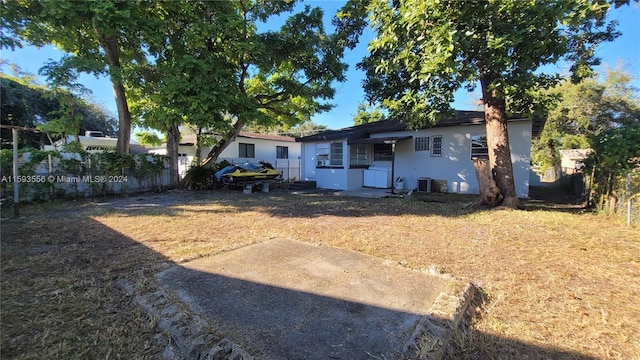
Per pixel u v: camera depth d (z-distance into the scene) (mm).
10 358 1900
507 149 7625
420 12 5559
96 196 10688
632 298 2752
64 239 4746
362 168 13875
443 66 5695
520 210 7223
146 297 2674
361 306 2555
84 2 8375
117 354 1966
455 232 5184
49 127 11242
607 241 4527
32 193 8984
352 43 10820
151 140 16266
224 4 10734
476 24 5961
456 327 2240
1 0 8164
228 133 13703
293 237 4922
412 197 10258
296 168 22531
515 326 2307
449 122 11398
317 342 2057
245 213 7266
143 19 9602
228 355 1886
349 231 5316
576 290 2920
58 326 2264
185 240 4742
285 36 11648
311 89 13594
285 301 2643
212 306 2543
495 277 3234
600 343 2092
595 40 7824
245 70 12586
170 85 9516
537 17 5449
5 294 2752
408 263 3658
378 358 1885
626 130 6543
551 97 7051
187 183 13227
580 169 10617
